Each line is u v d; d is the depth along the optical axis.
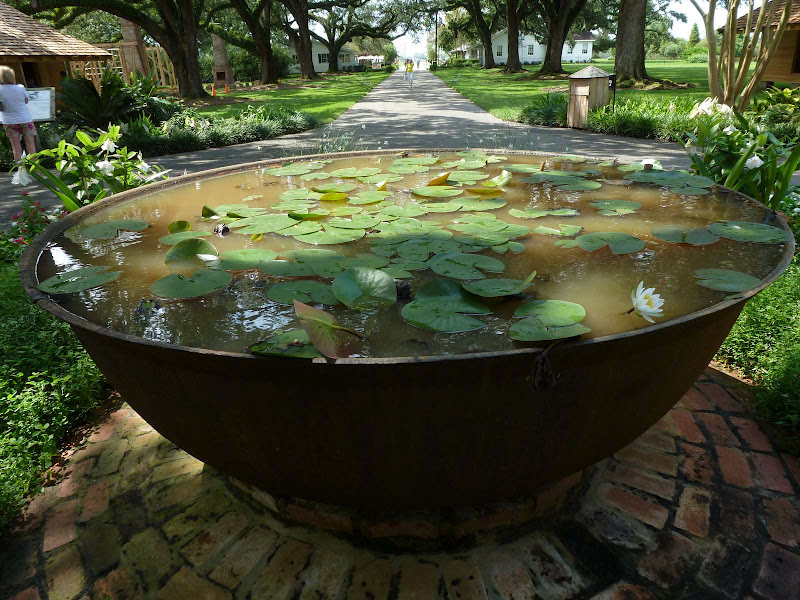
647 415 1.45
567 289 1.52
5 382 2.30
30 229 4.34
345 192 2.66
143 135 9.58
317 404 1.16
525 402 1.18
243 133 10.45
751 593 1.46
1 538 1.71
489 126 11.46
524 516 1.67
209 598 1.49
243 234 2.11
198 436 1.39
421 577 1.53
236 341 1.26
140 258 1.85
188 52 18.34
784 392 2.18
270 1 25.80
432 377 1.08
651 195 2.55
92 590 1.53
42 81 13.33
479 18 39.00
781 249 1.76
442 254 1.78
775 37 8.75
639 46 17.88
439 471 1.30
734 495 1.79
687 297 1.42
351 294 1.43
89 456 2.11
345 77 37.97
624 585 1.49
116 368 1.40
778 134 8.33
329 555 1.60
